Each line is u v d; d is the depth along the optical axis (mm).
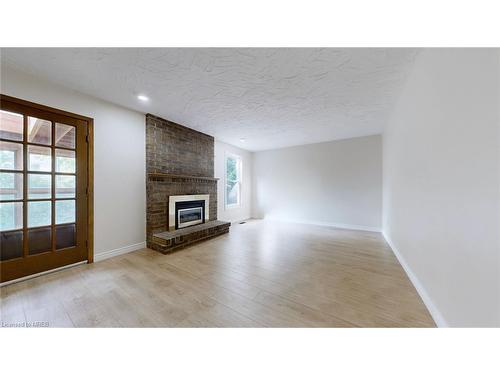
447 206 1291
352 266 2451
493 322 897
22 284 1928
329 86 2262
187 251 2996
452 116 1232
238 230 4551
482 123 965
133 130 2941
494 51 886
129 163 2898
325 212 5133
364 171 4590
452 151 1233
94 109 2514
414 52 1688
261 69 1920
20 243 1989
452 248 1226
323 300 1698
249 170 6348
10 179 1933
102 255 2604
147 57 1728
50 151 2170
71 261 2336
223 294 1789
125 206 2855
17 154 1960
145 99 2586
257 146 5684
